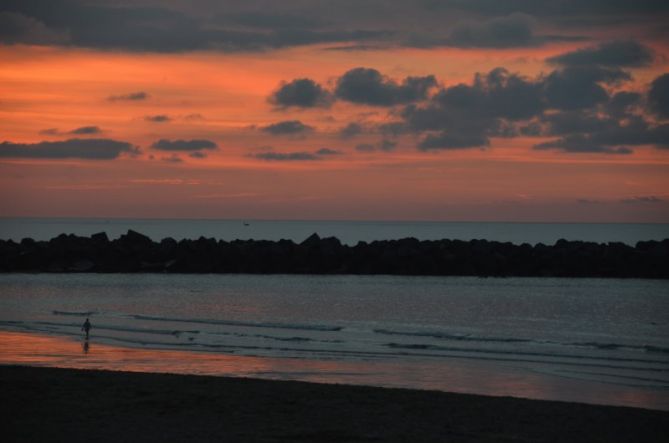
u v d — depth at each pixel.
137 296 72.12
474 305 66.62
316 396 24.86
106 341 42.66
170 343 42.19
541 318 58.59
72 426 20.34
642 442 20.44
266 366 35.16
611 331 51.75
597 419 22.69
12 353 38.06
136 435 19.61
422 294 75.12
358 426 21.19
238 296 72.56
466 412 23.25
